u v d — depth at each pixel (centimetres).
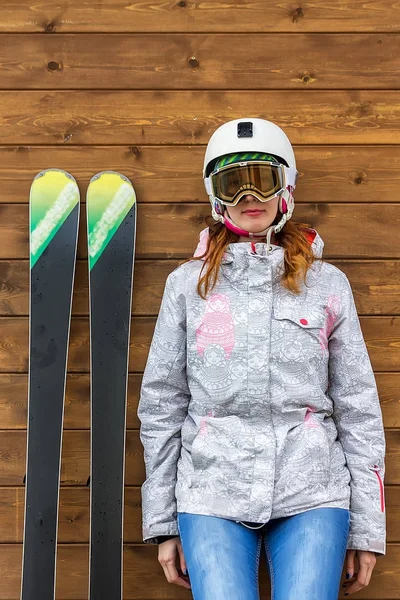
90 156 200
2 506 200
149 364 168
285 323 158
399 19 198
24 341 201
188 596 199
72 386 200
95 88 199
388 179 199
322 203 199
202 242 174
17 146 200
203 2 198
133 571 198
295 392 156
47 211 196
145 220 199
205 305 161
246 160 165
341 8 198
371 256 199
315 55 198
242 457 153
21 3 199
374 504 159
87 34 199
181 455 165
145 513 165
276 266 160
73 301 200
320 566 145
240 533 153
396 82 199
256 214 166
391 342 199
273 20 198
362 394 163
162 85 199
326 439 157
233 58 199
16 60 199
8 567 199
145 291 199
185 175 199
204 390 159
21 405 200
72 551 199
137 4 199
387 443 198
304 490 152
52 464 185
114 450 185
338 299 164
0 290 200
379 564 198
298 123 199
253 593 146
